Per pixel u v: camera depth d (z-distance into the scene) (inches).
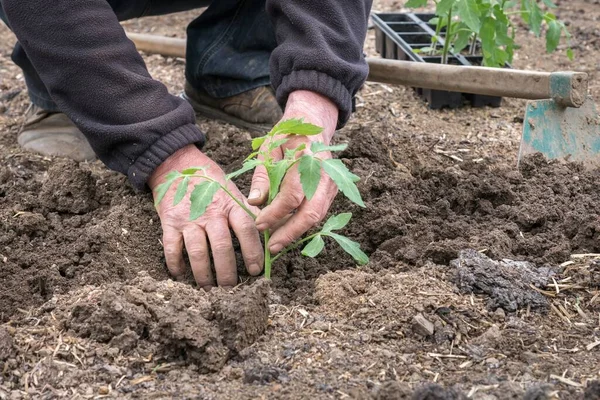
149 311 56.1
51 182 66.8
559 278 59.4
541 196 65.9
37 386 53.6
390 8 105.8
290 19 61.7
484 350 55.0
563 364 54.0
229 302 55.5
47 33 61.0
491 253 60.7
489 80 70.4
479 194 66.2
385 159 70.4
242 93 75.3
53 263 61.3
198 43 76.7
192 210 55.4
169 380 53.7
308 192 54.3
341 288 58.3
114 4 73.9
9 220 64.2
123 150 61.3
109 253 61.3
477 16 76.2
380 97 82.5
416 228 63.3
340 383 53.1
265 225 57.4
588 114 70.0
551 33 83.0
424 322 55.7
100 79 60.9
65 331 56.2
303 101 60.2
